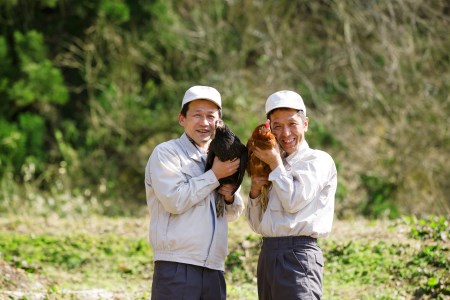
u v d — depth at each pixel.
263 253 4.71
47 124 16.27
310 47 17.41
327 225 4.68
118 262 9.14
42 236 10.06
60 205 14.07
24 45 14.74
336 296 7.12
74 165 15.47
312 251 4.61
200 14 16.86
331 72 16.84
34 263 8.78
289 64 16.75
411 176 14.91
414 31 15.84
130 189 15.83
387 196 14.93
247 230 9.73
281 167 4.55
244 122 15.63
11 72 14.77
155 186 4.64
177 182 4.60
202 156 4.80
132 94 16.23
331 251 8.41
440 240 8.23
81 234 10.09
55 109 16.23
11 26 15.70
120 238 10.02
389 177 15.06
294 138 4.72
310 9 17.84
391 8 15.55
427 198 14.70
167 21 16.31
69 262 9.06
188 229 4.59
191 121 4.76
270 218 4.65
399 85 15.49
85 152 15.79
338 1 15.91
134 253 9.45
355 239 8.74
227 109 15.84
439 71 15.87
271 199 4.67
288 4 17.28
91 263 9.12
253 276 8.30
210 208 4.68
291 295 4.53
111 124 15.85
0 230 10.73
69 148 15.50
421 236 8.50
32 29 15.72
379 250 8.23
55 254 9.27
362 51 16.62
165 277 4.59
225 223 4.78
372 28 15.70
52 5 15.25
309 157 4.71
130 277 8.73
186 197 4.54
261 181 4.67
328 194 4.73
